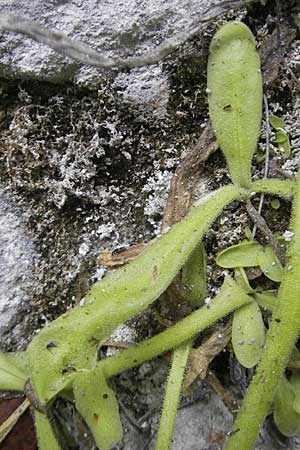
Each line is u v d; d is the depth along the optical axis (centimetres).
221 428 13
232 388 13
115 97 14
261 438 13
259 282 13
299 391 12
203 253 13
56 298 14
